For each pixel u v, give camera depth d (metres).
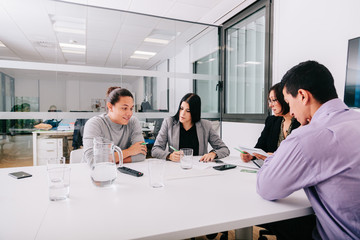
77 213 0.67
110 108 1.51
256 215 0.67
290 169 0.69
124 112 1.46
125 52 5.26
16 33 4.04
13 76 3.79
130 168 1.25
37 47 4.72
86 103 6.05
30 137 4.94
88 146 1.38
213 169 1.25
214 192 0.87
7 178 1.05
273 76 2.83
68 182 0.87
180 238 0.58
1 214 0.67
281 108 1.78
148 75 3.36
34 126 3.62
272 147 1.87
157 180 0.96
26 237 0.54
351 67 1.80
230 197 0.82
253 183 0.99
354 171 0.61
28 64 2.79
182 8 3.29
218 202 0.77
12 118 2.86
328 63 2.11
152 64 5.97
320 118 0.72
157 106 4.48
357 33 1.85
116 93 1.47
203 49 4.27
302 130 0.70
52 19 3.57
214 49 3.99
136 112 3.44
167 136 1.89
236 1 3.10
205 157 1.49
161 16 3.54
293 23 2.53
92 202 0.76
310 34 2.31
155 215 0.66
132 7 3.23
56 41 4.48
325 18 2.14
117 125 1.60
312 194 0.70
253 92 3.25
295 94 0.79
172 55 4.48
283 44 2.67
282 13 2.69
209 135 1.92
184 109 1.80
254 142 3.13
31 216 0.65
